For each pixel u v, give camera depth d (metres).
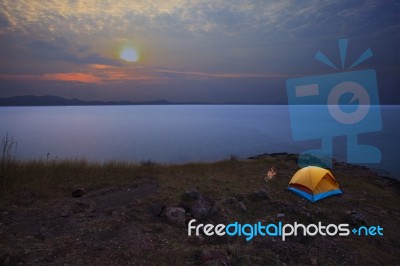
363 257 7.50
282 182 14.00
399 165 37.91
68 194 10.09
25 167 12.14
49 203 8.93
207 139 93.56
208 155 57.41
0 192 9.38
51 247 6.14
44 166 12.98
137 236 6.93
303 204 10.98
